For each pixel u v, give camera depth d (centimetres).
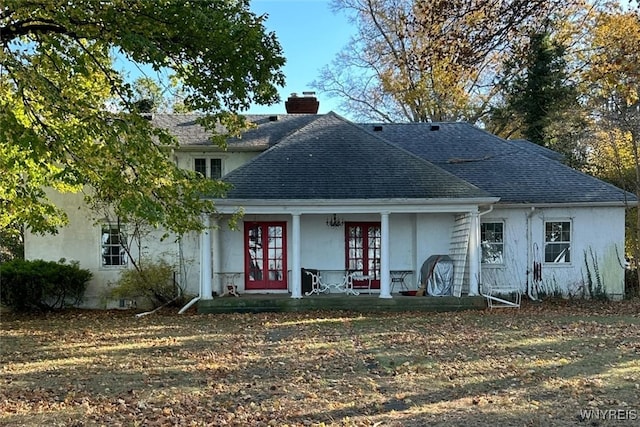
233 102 1127
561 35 1392
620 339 1121
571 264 1833
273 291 1830
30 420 660
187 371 902
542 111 2639
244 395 754
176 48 1035
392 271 1839
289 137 1820
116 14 955
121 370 916
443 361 942
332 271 1839
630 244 2284
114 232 1838
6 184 1208
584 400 708
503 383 796
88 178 961
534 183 1872
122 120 967
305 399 729
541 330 1245
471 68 763
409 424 622
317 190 1634
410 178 1688
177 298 1769
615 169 2305
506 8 694
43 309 1748
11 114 832
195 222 1094
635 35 970
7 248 2481
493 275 1825
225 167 1970
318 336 1208
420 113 2980
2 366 955
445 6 705
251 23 1041
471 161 1978
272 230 1842
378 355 1002
